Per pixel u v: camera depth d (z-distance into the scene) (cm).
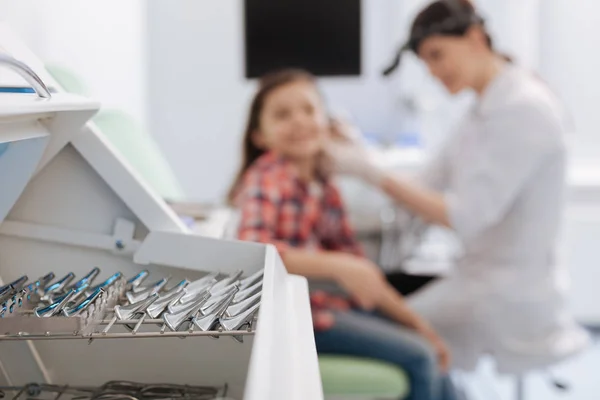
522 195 159
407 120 293
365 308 140
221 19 283
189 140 288
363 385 125
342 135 170
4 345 65
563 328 166
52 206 71
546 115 154
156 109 286
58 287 60
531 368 164
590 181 259
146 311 52
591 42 272
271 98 151
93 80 159
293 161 149
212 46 284
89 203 72
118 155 71
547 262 165
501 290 162
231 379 67
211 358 67
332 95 293
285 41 247
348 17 246
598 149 277
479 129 163
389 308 141
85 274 71
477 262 168
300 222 142
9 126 50
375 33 290
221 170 290
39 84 53
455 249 250
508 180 152
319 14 246
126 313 52
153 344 67
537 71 273
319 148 156
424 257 247
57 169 71
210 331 48
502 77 161
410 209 169
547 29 273
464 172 161
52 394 65
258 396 29
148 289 61
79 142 70
